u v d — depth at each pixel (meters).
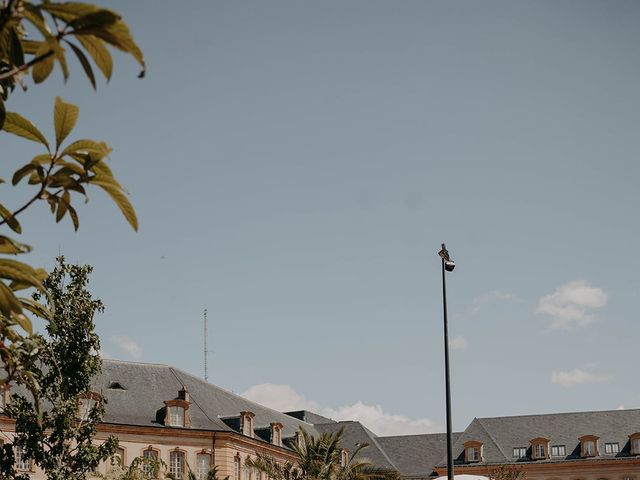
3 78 4.89
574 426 88.50
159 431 56.75
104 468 52.91
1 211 5.65
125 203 5.66
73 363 25.75
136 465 30.62
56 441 26.16
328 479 42.66
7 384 7.90
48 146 5.28
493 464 87.06
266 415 77.56
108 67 4.85
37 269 6.17
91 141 5.31
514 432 90.00
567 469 84.50
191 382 64.38
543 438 87.00
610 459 83.44
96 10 4.64
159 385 60.88
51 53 4.81
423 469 93.38
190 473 49.00
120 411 56.44
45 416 25.58
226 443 59.09
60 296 25.91
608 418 88.25
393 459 95.62
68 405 25.50
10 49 4.87
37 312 6.76
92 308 26.28
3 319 6.89
